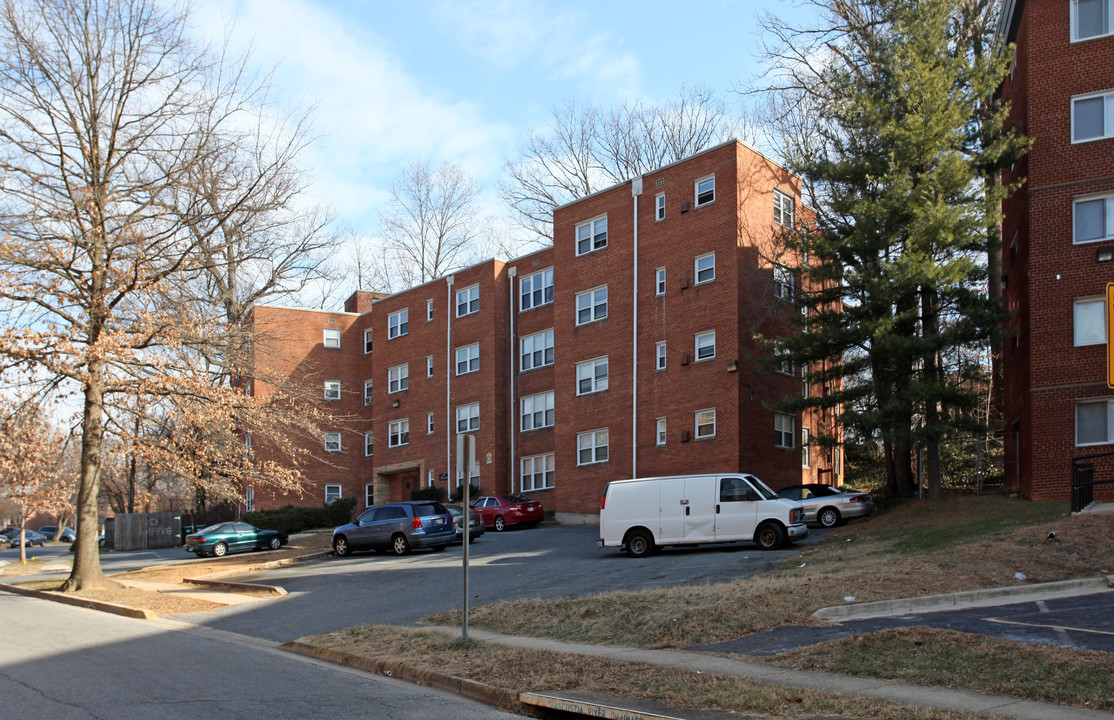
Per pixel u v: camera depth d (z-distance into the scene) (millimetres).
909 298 25047
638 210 35625
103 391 23656
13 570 39250
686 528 22578
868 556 17812
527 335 41594
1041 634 10125
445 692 10281
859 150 26125
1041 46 24453
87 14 22469
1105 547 14836
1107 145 23344
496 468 41250
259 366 26266
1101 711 7570
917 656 9570
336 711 9047
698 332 32719
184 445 24359
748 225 32500
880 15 30828
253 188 24281
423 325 46438
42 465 23609
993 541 16531
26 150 21875
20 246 21234
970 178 24250
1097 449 22484
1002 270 30734
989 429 24203
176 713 8906
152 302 23500
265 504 47469
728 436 31219
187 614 18406
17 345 20641
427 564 25375
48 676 11023
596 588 17609
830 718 7949
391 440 47562
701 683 9320
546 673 10305
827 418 34125
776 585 14359
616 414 35312
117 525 47219
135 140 23438
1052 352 23297
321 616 17125
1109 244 22984
